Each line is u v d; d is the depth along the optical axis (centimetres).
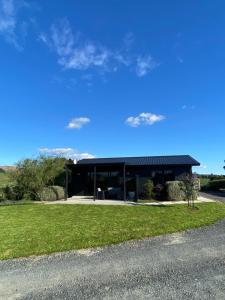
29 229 1101
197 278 596
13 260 748
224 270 637
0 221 1298
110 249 823
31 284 592
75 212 1550
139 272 638
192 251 783
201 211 1526
